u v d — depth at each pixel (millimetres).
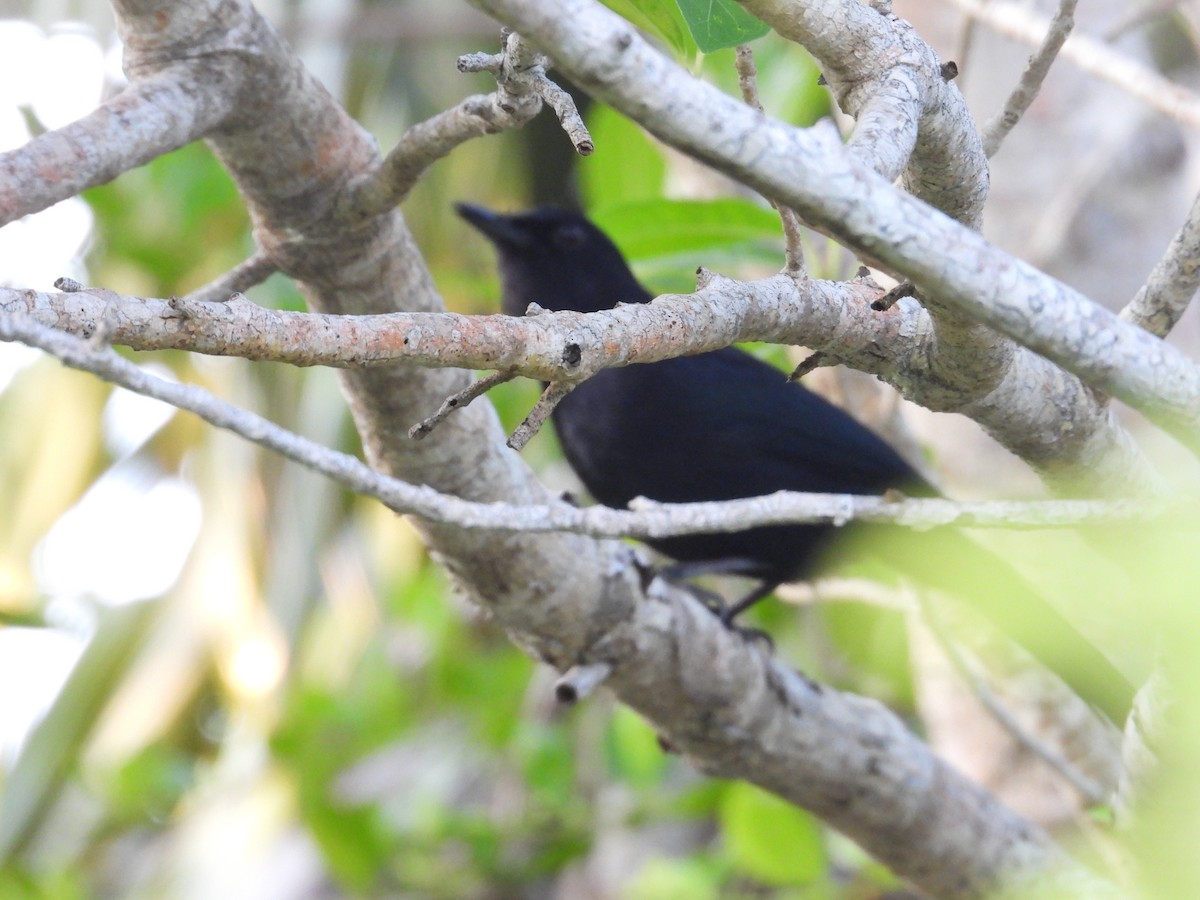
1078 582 8242
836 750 7574
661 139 3127
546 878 13742
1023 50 9438
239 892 14234
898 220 3211
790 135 3125
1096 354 3449
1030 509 4500
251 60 5152
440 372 6113
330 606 14344
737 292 4215
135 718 14672
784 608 12062
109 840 15758
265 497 14773
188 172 11398
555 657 7156
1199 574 3568
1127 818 5836
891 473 9336
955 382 4812
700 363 9195
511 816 11406
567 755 11102
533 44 2965
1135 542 4504
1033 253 9406
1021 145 9586
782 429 9211
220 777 13602
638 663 7141
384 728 11656
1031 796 9000
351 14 13391
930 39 9688
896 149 3887
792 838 9594
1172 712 5078
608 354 3857
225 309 3650
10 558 15648
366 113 14359
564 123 4090
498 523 4090
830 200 3156
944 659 9398
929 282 3291
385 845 11000
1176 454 6637
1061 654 7609
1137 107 9328
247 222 12672
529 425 3857
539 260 10031
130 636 15320
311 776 11344
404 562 14188
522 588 6734
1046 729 8969
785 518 4461
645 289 10125
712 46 4438
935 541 7711
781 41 10219
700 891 10453
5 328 3262
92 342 3344
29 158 4355
